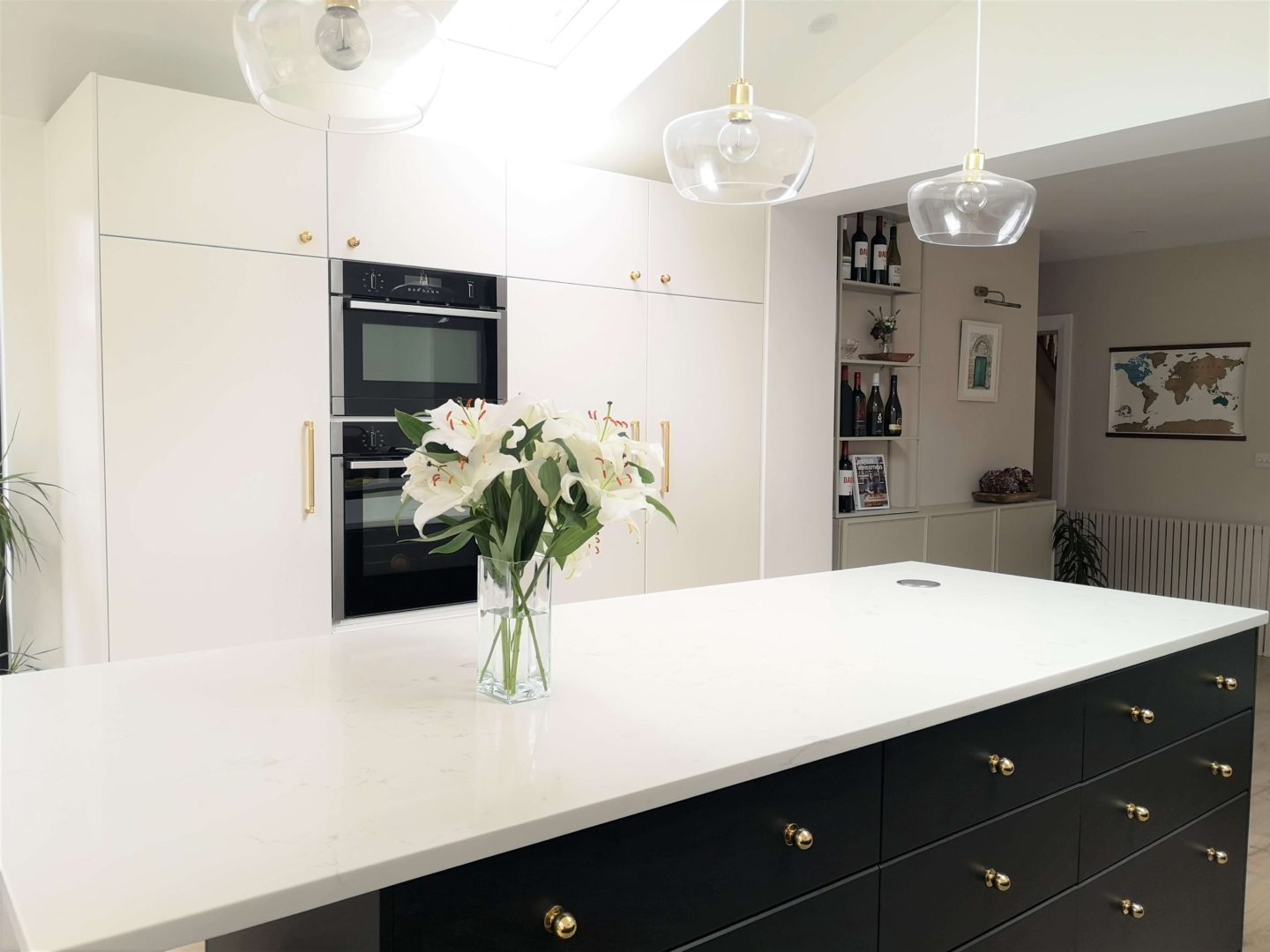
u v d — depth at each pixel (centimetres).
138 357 264
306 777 116
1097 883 190
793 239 423
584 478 139
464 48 328
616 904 117
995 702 158
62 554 307
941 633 199
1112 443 681
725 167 166
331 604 303
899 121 365
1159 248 650
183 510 273
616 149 380
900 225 529
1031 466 625
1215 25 276
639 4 334
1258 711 465
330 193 293
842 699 152
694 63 337
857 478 495
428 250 313
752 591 242
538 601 147
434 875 102
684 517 391
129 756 122
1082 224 579
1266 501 603
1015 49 326
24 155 302
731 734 134
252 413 283
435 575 326
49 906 85
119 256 259
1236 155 432
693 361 390
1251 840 322
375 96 141
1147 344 659
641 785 115
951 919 159
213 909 85
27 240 304
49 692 150
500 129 357
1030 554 571
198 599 277
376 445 308
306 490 294
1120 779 194
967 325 569
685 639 190
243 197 278
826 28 338
